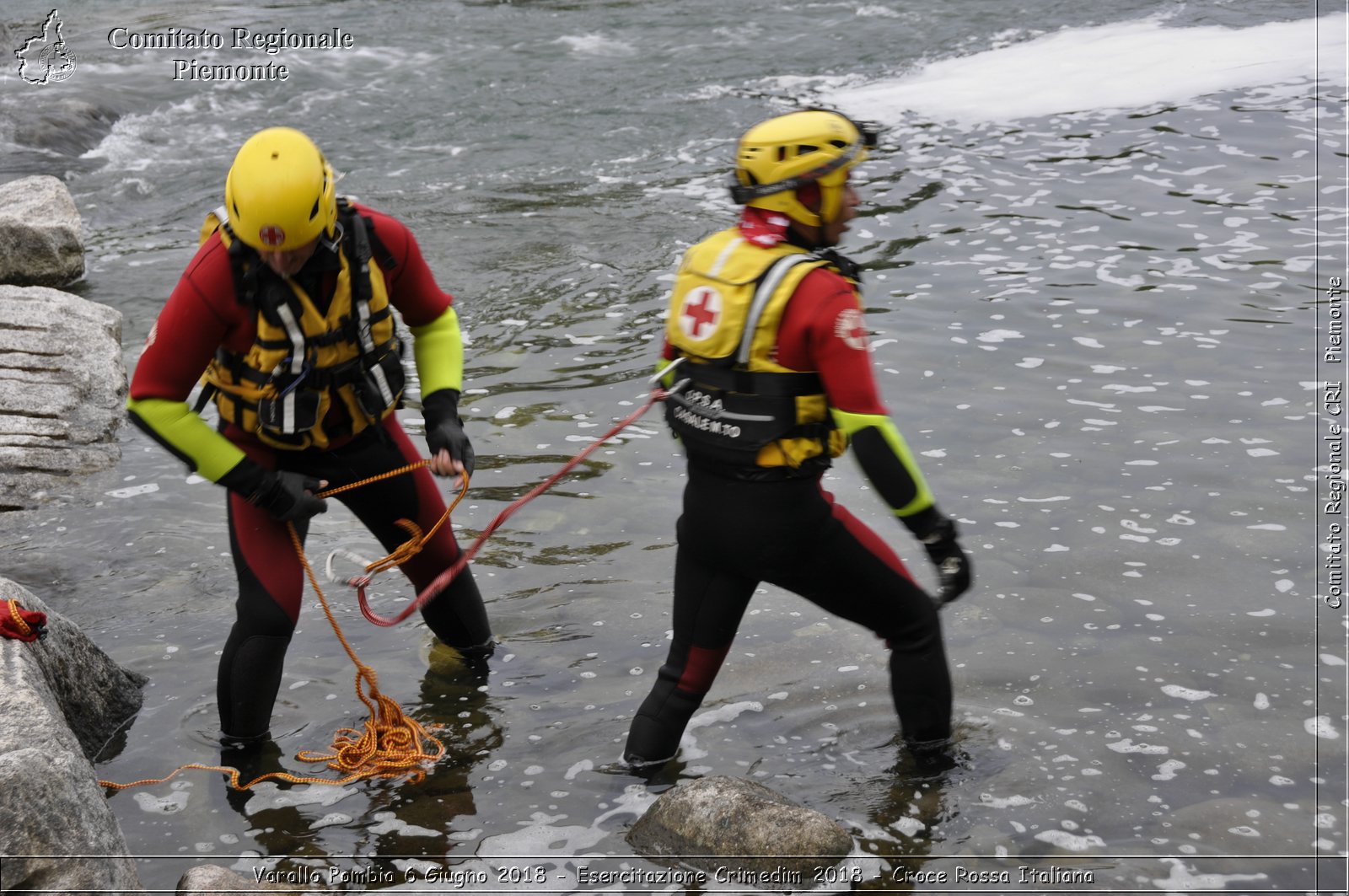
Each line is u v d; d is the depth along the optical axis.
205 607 6.60
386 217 5.12
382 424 5.41
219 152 16.59
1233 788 4.87
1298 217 11.32
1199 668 5.62
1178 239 11.03
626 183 14.12
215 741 5.48
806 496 4.61
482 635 6.04
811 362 4.44
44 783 4.27
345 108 18.30
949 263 10.90
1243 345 8.98
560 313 10.52
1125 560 6.51
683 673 5.06
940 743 5.13
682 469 7.88
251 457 5.14
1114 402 8.27
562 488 7.64
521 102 18.06
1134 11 20.23
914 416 8.21
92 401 9.11
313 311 4.78
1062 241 11.20
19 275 11.55
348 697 5.80
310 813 5.00
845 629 6.19
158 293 11.59
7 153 16.19
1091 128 14.37
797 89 17.62
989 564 6.55
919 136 14.73
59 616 5.52
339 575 6.84
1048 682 5.59
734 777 4.89
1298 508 6.89
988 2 22.02
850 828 4.74
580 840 4.79
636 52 20.59
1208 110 14.52
